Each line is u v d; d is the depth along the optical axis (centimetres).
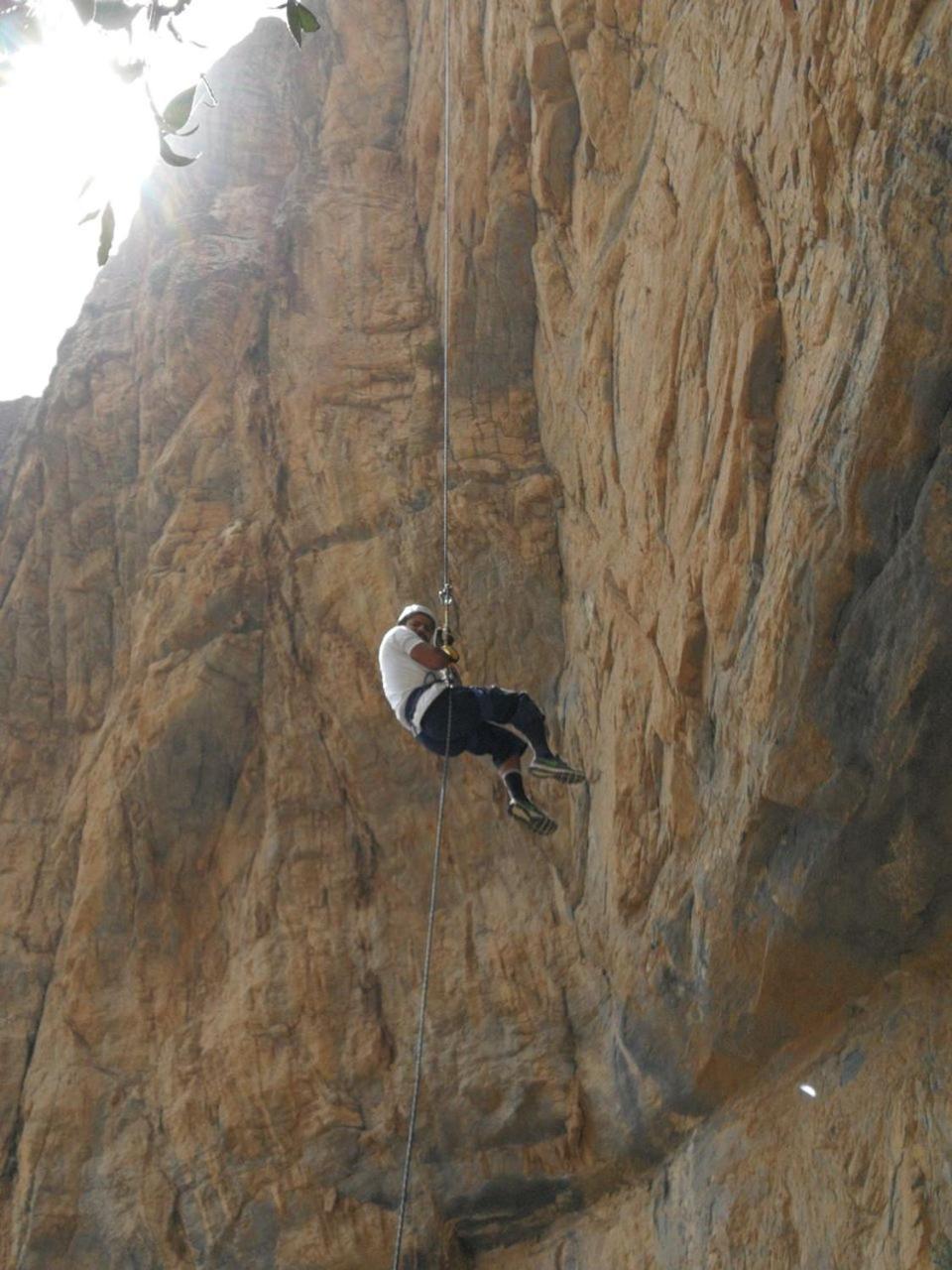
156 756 1602
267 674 1631
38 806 1731
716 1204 1149
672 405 1222
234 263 1934
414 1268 1312
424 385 1728
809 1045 1160
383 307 1814
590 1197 1311
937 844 1006
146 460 1870
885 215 848
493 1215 1334
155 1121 1441
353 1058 1411
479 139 1680
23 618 1841
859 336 901
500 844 1500
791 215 1019
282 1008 1449
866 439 895
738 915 1121
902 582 919
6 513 1986
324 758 1581
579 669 1459
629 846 1291
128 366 1984
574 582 1506
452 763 1544
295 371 1809
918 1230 975
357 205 1920
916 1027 1070
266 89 2166
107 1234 1387
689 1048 1214
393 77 2005
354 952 1477
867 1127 1066
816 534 952
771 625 1002
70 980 1541
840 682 976
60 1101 1466
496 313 1677
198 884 1577
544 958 1409
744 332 1071
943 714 943
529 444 1648
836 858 1041
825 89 938
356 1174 1355
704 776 1184
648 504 1273
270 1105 1400
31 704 1798
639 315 1300
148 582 1736
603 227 1427
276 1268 1328
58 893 1639
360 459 1692
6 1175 1467
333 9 2050
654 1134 1265
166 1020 1505
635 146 1384
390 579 1602
